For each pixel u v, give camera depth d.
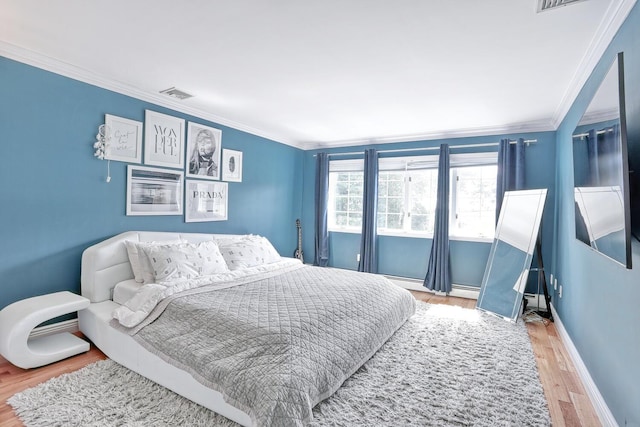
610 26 1.88
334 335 2.14
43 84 2.65
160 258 2.88
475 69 2.61
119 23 2.08
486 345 2.79
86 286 2.84
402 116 3.93
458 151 4.59
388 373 2.28
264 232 5.05
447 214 4.50
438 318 3.48
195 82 3.04
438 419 1.80
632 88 1.59
